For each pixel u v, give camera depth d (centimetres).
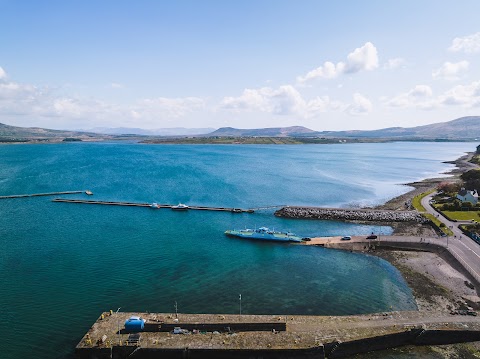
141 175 19038
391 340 4697
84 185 15938
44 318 5094
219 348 4362
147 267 6950
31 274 6462
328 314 5372
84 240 8406
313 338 4584
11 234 8738
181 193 14600
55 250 7681
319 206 12912
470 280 6456
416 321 5006
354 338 4572
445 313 5291
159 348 4356
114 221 10219
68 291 5878
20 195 13350
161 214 11225
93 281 6269
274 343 4475
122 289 6006
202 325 4738
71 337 4706
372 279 6619
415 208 11512
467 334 4766
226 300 5734
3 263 6919
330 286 6322
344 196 14775
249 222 10519
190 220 10581
